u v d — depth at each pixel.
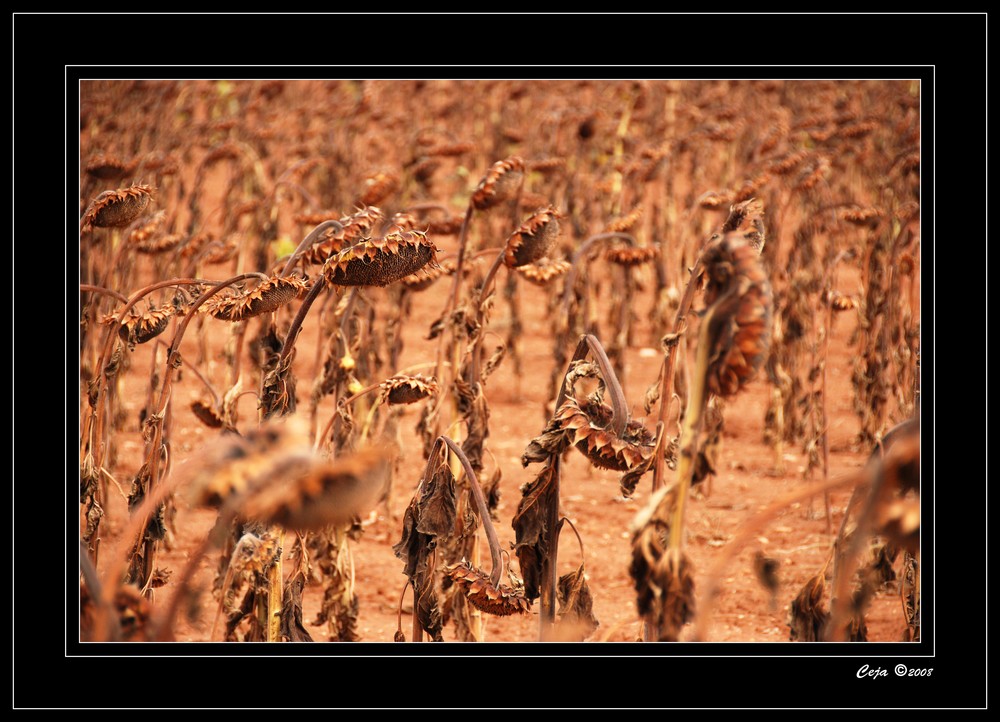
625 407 2.79
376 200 6.05
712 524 6.21
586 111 11.20
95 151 9.75
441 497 3.30
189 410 7.96
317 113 13.72
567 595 3.26
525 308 12.23
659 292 9.83
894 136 12.22
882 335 6.40
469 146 7.78
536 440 2.84
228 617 3.31
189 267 6.57
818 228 8.52
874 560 3.23
